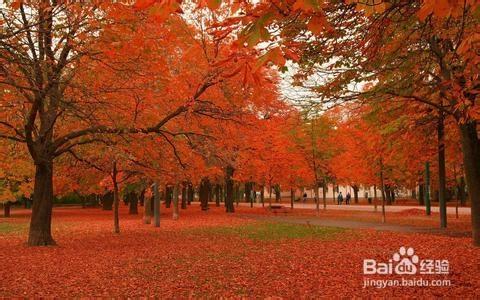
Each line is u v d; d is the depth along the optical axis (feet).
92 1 28.37
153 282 29.32
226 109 45.27
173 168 58.34
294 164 106.83
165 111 48.88
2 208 197.67
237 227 73.51
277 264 35.14
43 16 27.71
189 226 77.41
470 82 19.81
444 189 64.44
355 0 10.43
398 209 132.67
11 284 29.32
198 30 37.42
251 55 9.71
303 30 19.34
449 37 24.49
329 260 36.32
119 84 40.19
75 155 54.90
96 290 27.35
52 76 30.37
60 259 39.70
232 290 26.53
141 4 7.88
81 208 189.26
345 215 104.78
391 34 21.57
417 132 46.75
